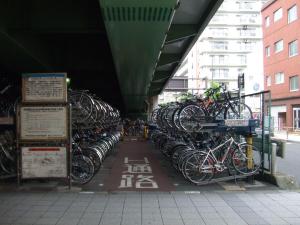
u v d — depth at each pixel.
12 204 6.04
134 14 7.36
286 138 26.25
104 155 10.58
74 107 9.53
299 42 32.75
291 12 34.34
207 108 9.59
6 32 9.36
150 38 9.23
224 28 74.44
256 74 41.69
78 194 6.84
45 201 6.25
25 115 7.11
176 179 8.71
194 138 9.55
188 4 9.86
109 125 16.98
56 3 9.88
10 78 16.03
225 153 8.00
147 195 6.81
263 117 8.17
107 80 22.33
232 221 5.15
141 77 16.97
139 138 26.34
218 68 74.00
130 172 9.91
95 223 5.03
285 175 7.89
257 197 6.65
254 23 74.44
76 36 13.15
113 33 8.74
